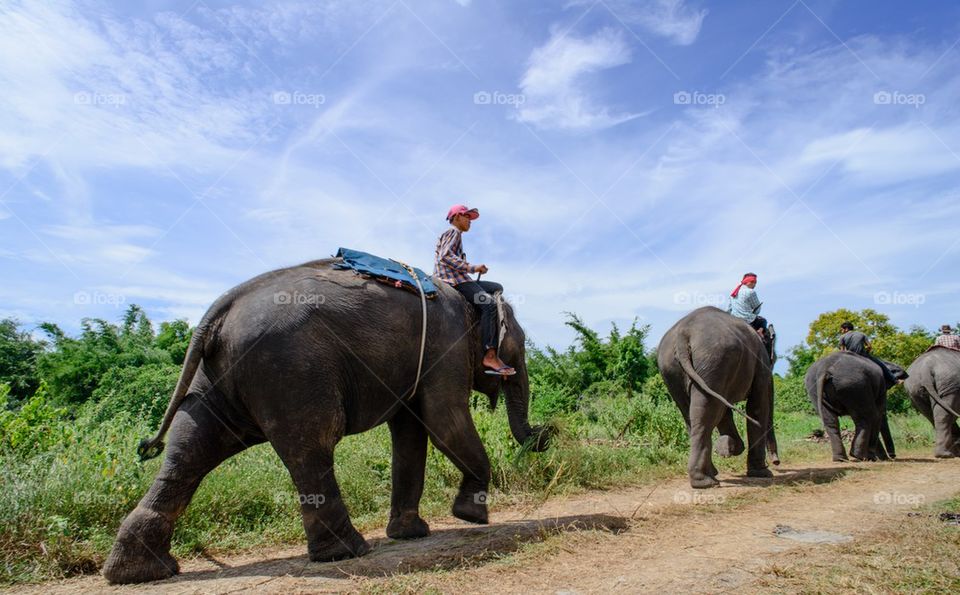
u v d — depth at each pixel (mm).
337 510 4668
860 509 6375
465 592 3938
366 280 5035
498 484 7672
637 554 4758
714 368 7984
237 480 6441
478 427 8500
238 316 4609
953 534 4992
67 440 6777
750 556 4586
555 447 7391
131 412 12969
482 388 6031
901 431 17672
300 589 4051
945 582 3771
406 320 5086
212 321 4652
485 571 4359
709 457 7996
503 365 5766
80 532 5141
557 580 4148
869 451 12148
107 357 19047
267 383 4488
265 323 4535
